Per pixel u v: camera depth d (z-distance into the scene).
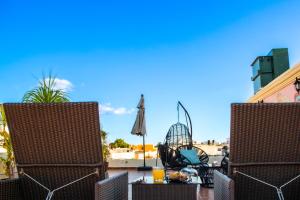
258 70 12.51
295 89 8.37
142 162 11.04
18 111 2.25
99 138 2.28
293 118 2.20
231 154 2.26
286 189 2.34
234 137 2.22
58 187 2.38
